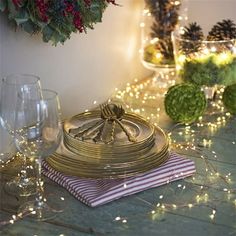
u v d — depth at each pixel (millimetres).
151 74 1839
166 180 1044
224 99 1427
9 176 1076
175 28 1704
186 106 1324
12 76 1090
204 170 1112
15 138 946
